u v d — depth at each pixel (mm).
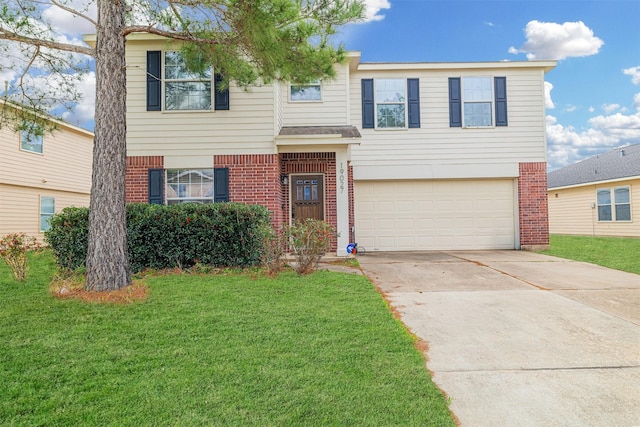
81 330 4109
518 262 9141
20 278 6863
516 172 11734
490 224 11977
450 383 3166
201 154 9789
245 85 8102
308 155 10891
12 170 14430
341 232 9859
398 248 11930
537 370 3404
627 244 13492
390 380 3107
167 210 7801
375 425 2512
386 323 4465
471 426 2578
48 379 3041
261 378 3092
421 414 2648
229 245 7875
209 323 4395
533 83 11820
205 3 5859
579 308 5203
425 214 11984
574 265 8688
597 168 20922
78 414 2568
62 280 6227
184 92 9883
